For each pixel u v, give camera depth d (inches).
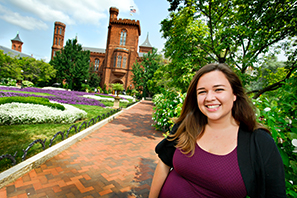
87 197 100.2
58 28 2234.3
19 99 271.6
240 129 33.9
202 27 312.8
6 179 101.5
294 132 45.2
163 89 240.2
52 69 1488.7
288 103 52.2
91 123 278.8
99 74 2003.0
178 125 43.4
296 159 47.4
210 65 37.8
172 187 38.3
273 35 246.4
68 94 836.6
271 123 46.2
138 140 229.9
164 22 303.3
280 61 480.4
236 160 30.8
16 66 1216.2
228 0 254.8
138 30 1777.8
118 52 1605.6
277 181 28.2
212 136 35.3
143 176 131.7
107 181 119.6
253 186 29.7
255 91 214.1
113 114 398.0
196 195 33.8
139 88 1568.7
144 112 552.4
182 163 36.0
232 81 34.9
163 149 42.8
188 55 268.7
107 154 169.0
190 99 42.0
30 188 102.3
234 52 272.5
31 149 149.3
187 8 260.1
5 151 139.1
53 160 142.1
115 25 1668.3
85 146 184.7
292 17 209.5
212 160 32.2
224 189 30.3
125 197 103.9
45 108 265.4
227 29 223.9
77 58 1542.8
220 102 33.5
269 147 29.6
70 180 115.6
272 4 224.4
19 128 205.5
